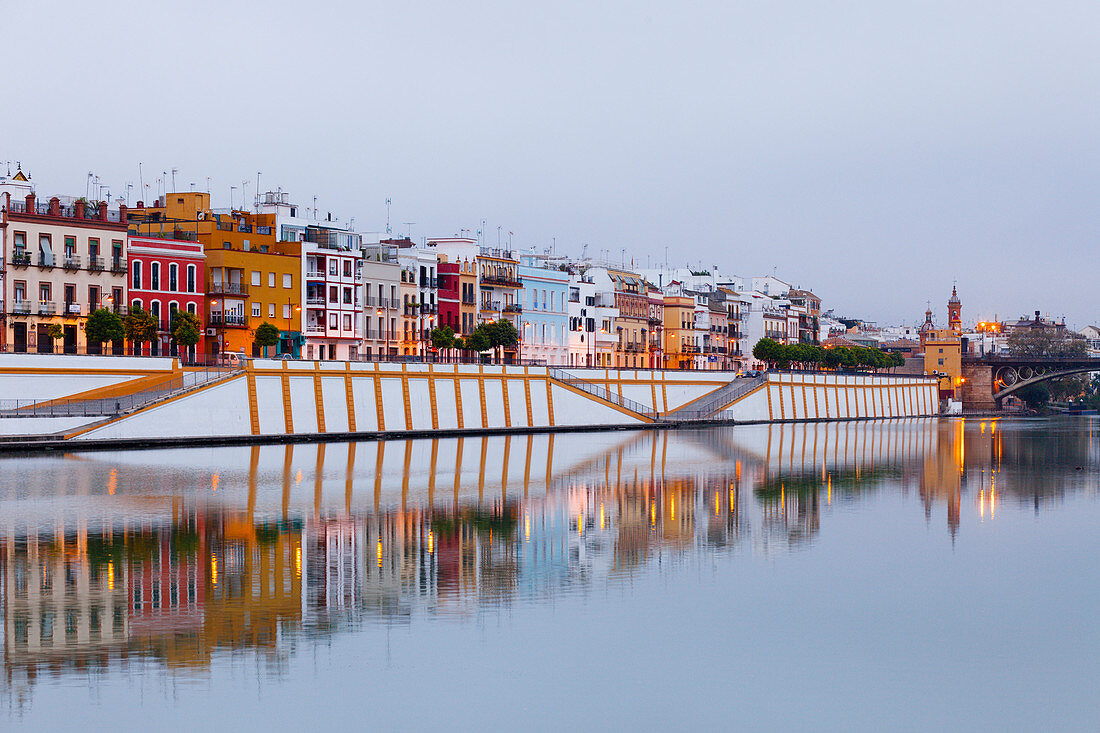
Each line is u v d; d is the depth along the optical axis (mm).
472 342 174750
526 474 109750
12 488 91625
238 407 134375
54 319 133125
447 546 71688
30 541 70750
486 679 47344
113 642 50812
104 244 138000
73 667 47750
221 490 93062
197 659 48938
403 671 48000
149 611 55312
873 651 51656
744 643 52406
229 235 152625
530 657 49906
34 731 41688
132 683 46156
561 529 78500
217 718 43031
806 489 104125
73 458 113062
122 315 137500
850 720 44156
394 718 43438
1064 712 45031
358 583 61500
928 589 62594
